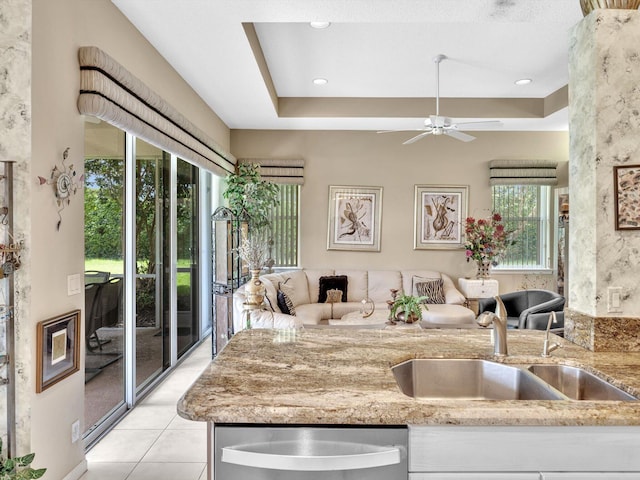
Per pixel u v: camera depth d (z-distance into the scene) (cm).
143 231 364
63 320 221
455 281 617
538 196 617
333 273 600
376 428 123
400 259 621
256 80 408
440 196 617
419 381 178
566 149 611
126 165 329
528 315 420
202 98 465
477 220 611
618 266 179
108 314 306
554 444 121
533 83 488
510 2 256
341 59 420
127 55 287
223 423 125
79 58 232
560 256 583
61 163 220
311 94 535
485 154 616
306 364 163
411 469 122
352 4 260
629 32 178
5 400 198
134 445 280
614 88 178
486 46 389
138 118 290
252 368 157
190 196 503
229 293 459
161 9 275
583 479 121
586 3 185
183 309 480
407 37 371
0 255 187
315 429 123
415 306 413
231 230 462
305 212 619
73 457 235
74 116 230
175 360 437
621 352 178
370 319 472
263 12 276
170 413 329
